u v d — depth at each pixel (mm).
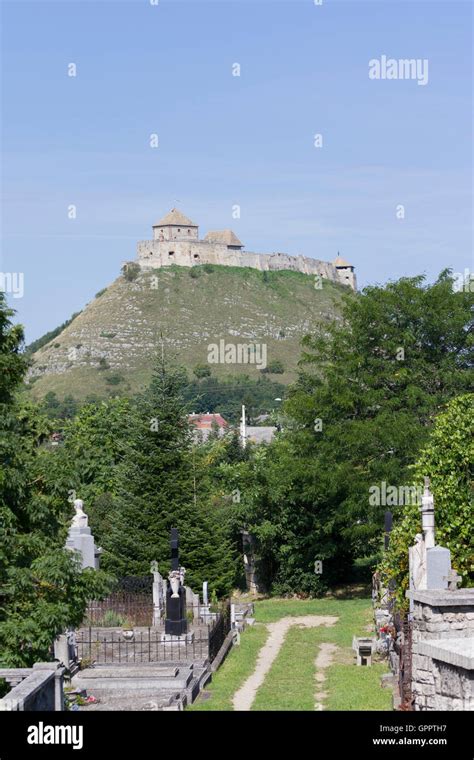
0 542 35469
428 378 77250
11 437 37969
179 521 74875
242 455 96875
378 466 73062
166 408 77875
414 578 34469
